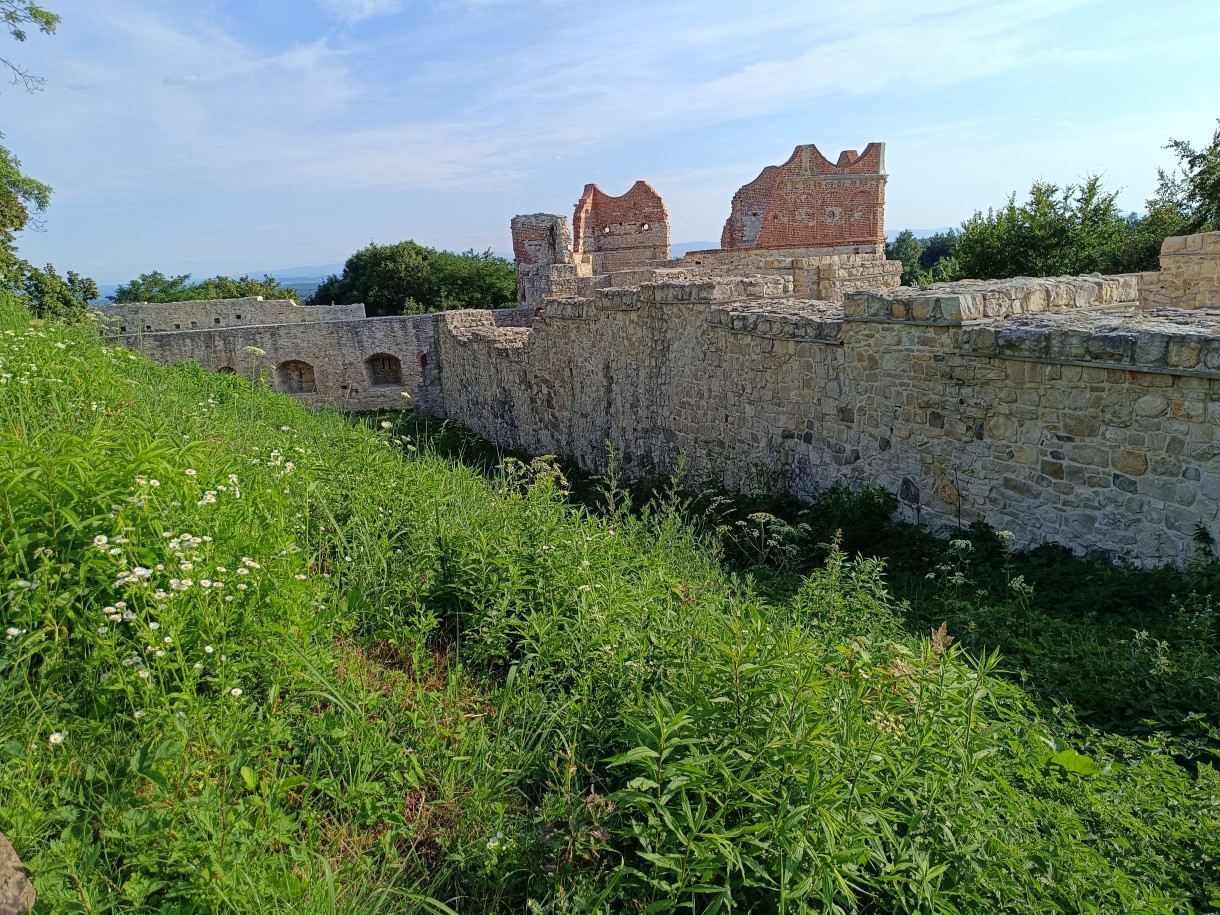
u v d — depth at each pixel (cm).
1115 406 652
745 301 1182
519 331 2117
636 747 310
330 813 318
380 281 4606
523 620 456
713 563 691
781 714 315
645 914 268
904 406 846
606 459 1495
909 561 768
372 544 525
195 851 255
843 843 279
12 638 328
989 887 290
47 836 263
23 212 2186
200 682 348
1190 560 610
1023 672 464
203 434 730
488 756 353
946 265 2714
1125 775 383
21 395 577
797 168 2288
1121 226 2484
